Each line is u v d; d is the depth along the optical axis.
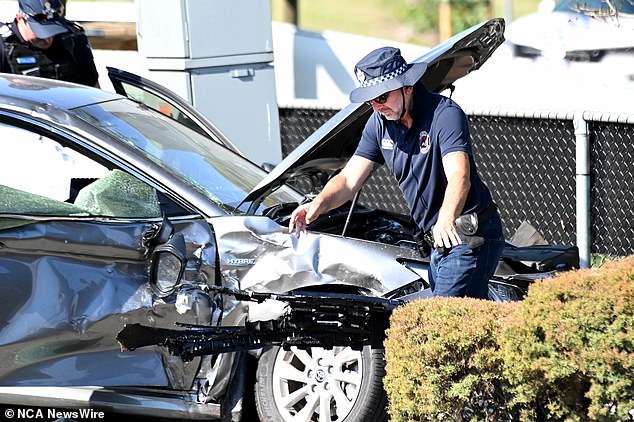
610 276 11.15
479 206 14.42
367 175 15.02
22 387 14.30
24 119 15.22
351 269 14.88
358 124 15.72
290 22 50.69
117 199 14.77
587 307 10.85
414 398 11.60
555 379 11.02
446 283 14.40
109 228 14.20
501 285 16.41
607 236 21.92
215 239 14.80
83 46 21.31
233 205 15.59
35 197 14.46
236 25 24.64
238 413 15.05
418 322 11.69
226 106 24.83
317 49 33.06
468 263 14.30
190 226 14.68
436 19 62.97
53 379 14.23
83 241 14.12
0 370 14.24
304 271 14.84
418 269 15.13
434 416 11.57
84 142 15.12
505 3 40.12
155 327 13.40
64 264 14.19
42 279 14.14
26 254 14.12
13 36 20.56
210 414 14.84
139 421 15.90
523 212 23.50
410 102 14.09
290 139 27.23
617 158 21.48
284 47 33.69
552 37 27.23
